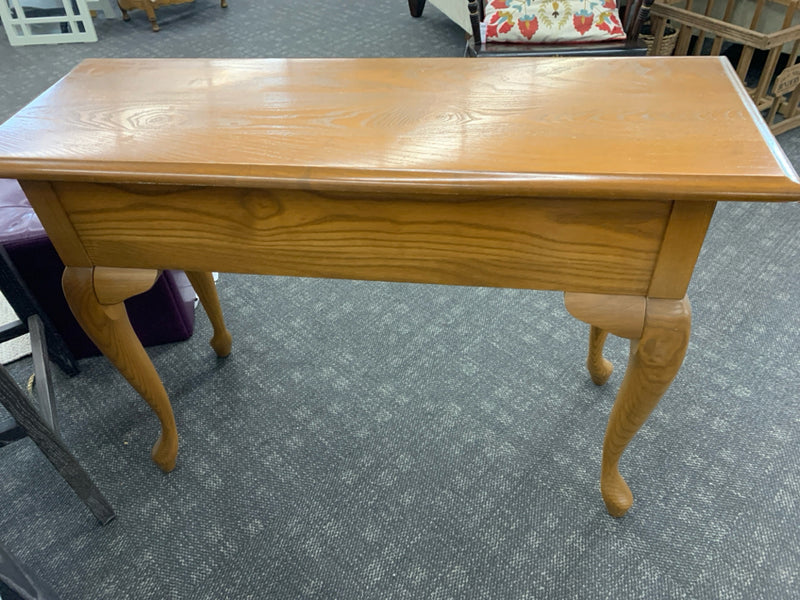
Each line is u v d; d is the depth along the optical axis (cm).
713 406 142
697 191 71
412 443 139
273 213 87
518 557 117
